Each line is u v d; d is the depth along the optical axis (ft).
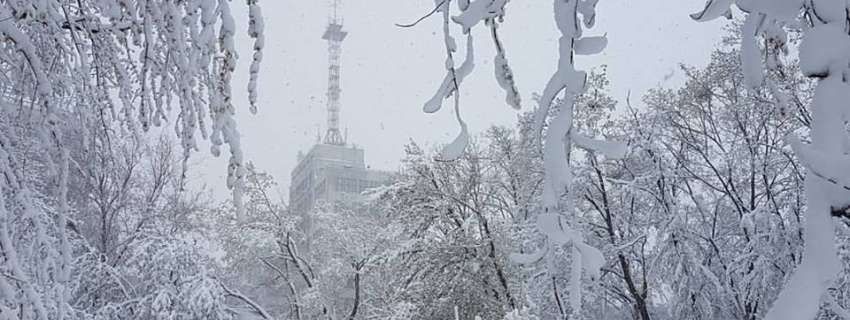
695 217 53.67
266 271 68.03
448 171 61.00
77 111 15.39
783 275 43.60
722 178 52.19
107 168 17.03
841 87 5.63
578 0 7.55
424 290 59.36
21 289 13.88
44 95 13.53
